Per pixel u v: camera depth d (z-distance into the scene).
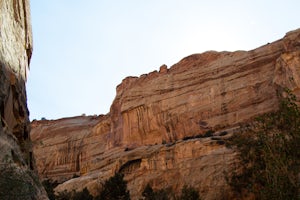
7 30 15.13
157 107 77.81
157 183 53.66
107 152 82.50
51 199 49.34
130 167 60.56
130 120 81.94
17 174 10.95
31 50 19.70
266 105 61.00
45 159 104.44
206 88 72.31
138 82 87.56
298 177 26.52
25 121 17.75
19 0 17.61
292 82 54.31
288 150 26.78
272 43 68.75
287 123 27.89
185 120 71.50
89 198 49.44
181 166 52.94
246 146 39.19
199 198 44.06
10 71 15.07
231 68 71.12
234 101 66.44
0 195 10.09
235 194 42.06
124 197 47.56
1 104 13.41
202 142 53.84
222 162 47.78
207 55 78.75
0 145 11.16
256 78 66.50
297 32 64.25
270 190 26.39
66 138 105.94
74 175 90.75
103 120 100.88
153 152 58.31
